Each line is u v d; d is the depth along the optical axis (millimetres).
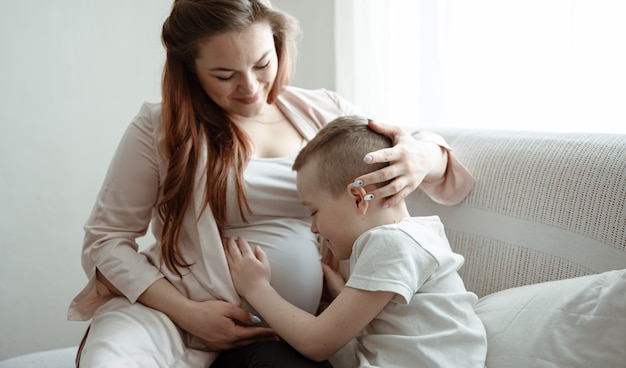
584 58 1423
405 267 983
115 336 1065
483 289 1232
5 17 1934
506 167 1234
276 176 1273
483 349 1004
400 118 1932
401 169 1080
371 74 1992
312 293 1251
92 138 2088
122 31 2070
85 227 1279
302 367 1018
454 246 1295
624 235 1020
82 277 2143
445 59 1738
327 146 1101
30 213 2047
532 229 1154
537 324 985
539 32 1514
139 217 1291
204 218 1215
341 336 1002
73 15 2006
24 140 2010
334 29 2191
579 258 1073
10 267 2045
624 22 1349
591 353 923
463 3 1672
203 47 1135
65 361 1352
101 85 2070
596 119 1417
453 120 1741
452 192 1304
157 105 1316
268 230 1257
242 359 1109
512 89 1588
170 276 1214
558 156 1156
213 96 1233
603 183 1066
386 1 1929
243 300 1190
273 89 1352
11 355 2080
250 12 1132
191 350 1160
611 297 929
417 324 1000
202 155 1231
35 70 1988
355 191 1056
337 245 1119
